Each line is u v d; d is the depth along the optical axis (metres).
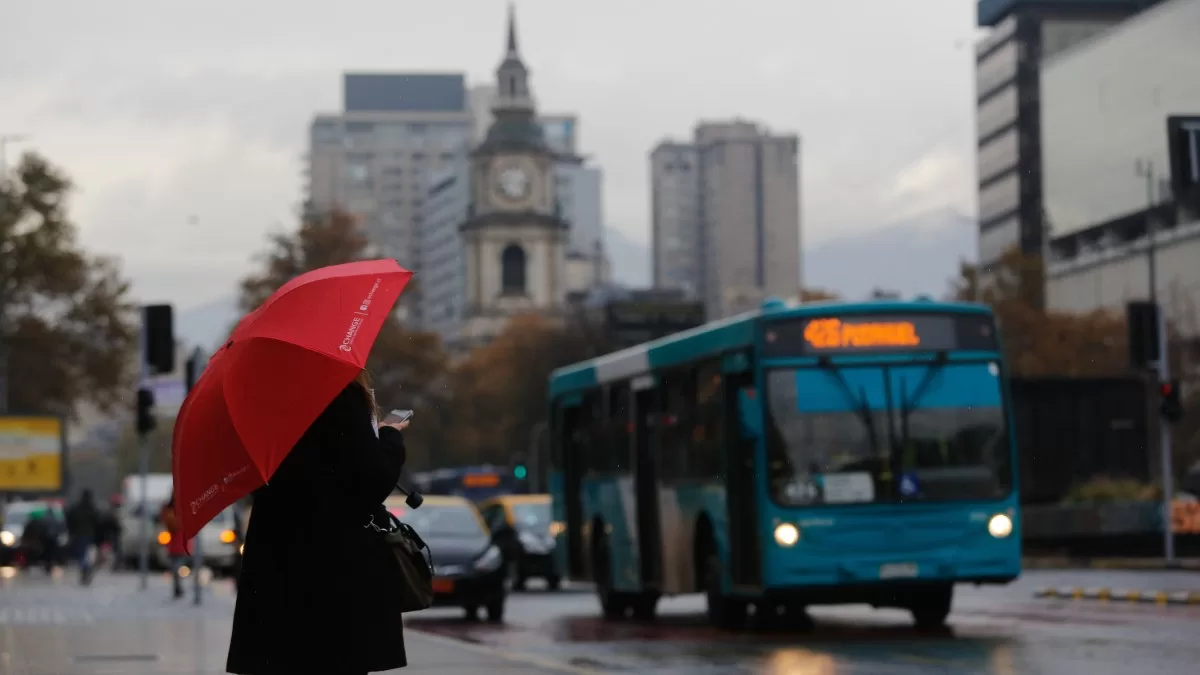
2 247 92.81
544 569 48.62
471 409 148.25
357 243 115.06
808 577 25.61
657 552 31.36
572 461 37.22
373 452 8.65
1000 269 111.50
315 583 8.59
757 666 20.80
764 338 26.23
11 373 93.31
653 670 20.55
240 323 8.90
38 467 76.31
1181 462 94.00
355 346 8.59
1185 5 141.38
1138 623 26.47
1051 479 58.38
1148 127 146.38
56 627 28.38
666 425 30.48
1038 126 170.25
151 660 21.62
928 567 25.78
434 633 29.83
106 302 94.75
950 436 26.17
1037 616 29.12
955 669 19.69
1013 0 171.38
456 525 34.19
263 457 8.46
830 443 25.94
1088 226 155.62
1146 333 47.22
